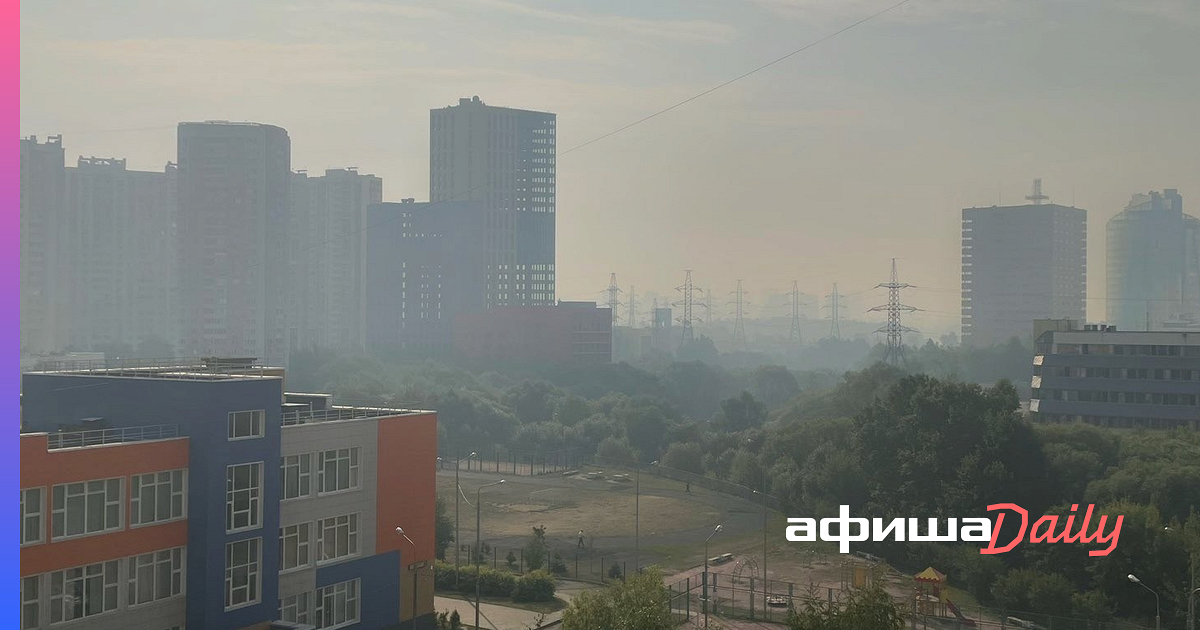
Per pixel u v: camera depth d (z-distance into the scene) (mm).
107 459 57500
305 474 70625
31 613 54094
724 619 94062
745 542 131500
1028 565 107812
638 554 121938
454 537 129625
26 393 68250
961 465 124312
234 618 63250
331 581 72250
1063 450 127250
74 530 56125
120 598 58375
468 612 91500
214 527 61875
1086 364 168500
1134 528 99000
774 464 160500
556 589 103688
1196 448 130625
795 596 102375
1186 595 92312
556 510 150500
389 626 77125
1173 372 161625
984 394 133250
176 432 62438
